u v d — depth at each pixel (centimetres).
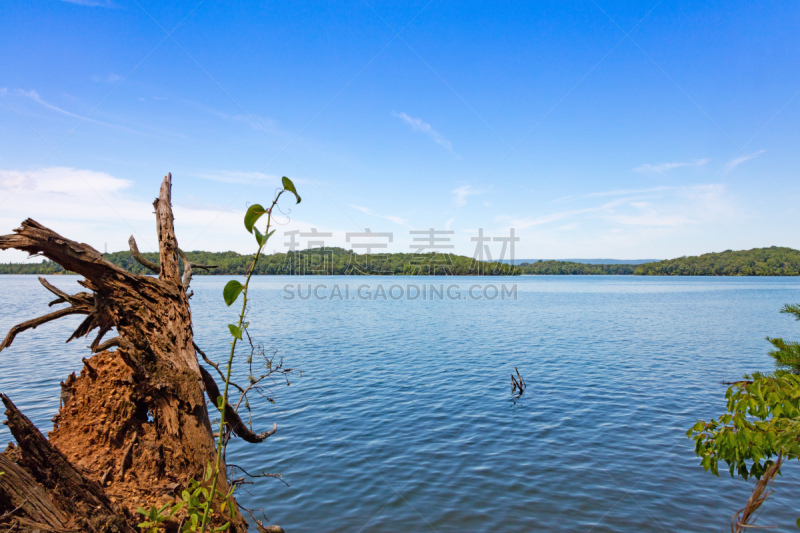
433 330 4031
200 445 395
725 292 10938
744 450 331
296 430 1420
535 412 1608
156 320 415
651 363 2500
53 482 294
